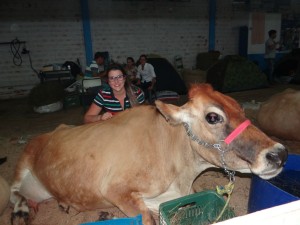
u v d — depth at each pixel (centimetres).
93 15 1073
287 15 1352
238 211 287
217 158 208
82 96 723
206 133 204
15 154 460
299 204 120
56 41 1042
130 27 1134
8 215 297
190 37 1243
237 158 198
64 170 262
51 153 275
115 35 1120
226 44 1321
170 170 235
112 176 232
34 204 304
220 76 927
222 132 198
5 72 1005
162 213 192
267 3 1320
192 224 224
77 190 258
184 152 234
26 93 1037
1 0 950
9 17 970
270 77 1074
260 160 186
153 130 239
